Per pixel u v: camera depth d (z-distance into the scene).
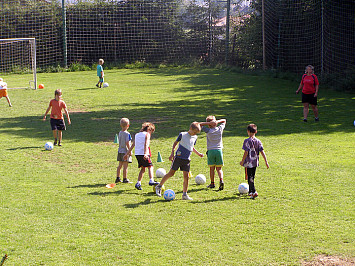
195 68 29.92
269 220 6.52
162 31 31.75
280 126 13.63
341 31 24.44
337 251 5.51
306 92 14.17
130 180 8.69
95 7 30.80
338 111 16.08
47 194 7.70
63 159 10.14
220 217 6.66
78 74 27.72
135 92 20.52
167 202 7.37
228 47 30.48
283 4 26.80
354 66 24.12
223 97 19.09
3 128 13.45
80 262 5.27
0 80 17.03
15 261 5.27
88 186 8.22
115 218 6.62
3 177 8.66
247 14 29.80
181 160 7.48
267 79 24.61
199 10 31.53
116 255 5.45
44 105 17.50
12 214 6.74
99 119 14.82
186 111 16.11
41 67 29.59
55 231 6.14
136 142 8.12
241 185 7.79
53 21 30.02
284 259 5.33
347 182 8.22
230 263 5.24
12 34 29.38
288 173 8.88
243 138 12.07
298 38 26.33
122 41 31.56
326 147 11.00
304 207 7.02
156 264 5.22
